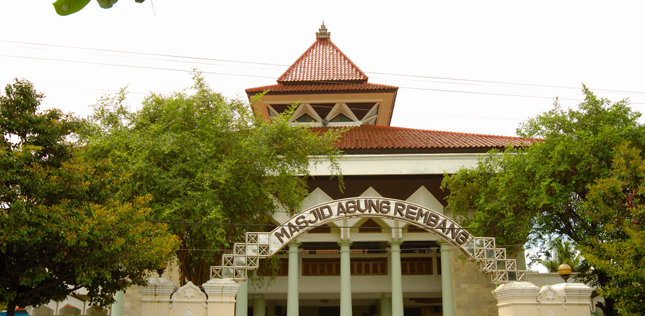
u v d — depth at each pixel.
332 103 37.03
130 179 18.33
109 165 15.39
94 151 19.25
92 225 13.27
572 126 22.62
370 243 35.47
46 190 13.44
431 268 34.25
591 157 20.55
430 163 29.27
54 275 14.66
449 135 32.97
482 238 18.88
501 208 23.97
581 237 21.97
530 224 23.36
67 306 28.28
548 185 21.81
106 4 2.44
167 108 20.33
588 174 21.27
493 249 18.67
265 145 20.91
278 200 24.64
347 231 29.48
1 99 14.29
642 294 15.58
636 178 17.66
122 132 19.83
